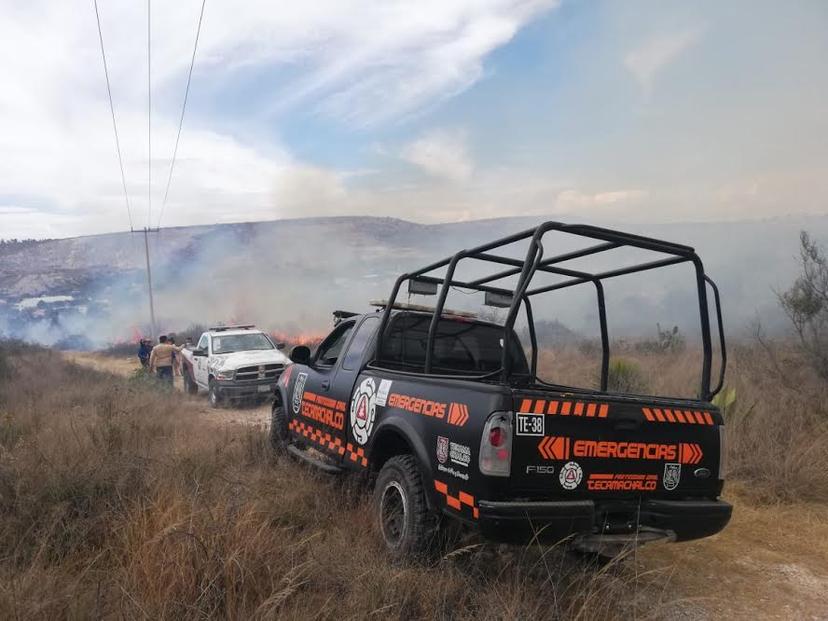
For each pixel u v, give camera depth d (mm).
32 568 3580
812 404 8195
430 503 4105
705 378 4348
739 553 4988
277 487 5609
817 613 4008
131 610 3232
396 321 5621
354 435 5340
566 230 3730
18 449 6309
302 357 6660
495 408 3625
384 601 3539
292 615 3289
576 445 3729
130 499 4766
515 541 3574
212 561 3582
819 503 6113
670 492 4016
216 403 14016
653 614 3734
